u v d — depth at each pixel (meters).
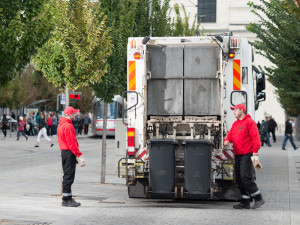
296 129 68.44
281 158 39.03
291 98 27.20
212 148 16.98
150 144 16.72
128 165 17.70
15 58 14.75
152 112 18.58
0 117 85.88
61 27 20.42
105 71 22.11
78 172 28.14
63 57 20.77
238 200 17.70
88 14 20.84
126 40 24.30
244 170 16.69
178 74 18.44
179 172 17.19
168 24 32.81
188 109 18.45
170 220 14.68
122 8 24.08
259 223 14.34
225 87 18.17
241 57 18.08
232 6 96.62
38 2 15.25
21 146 49.31
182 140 18.02
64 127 16.83
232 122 18.09
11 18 15.02
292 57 25.94
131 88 18.16
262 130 55.41
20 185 22.34
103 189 21.59
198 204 17.89
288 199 19.11
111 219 14.80
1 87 15.25
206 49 18.39
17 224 13.88
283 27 26.31
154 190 16.72
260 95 24.27
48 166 31.03
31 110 81.69
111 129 69.25
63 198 17.03
